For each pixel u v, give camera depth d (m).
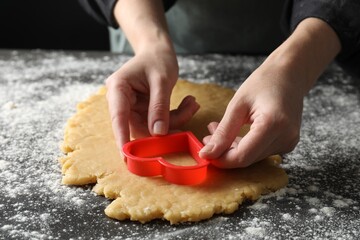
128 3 0.73
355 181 0.58
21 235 0.51
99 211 0.53
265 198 0.55
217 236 0.51
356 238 0.50
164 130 0.58
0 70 0.80
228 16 0.86
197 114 0.67
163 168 0.56
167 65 0.63
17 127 0.66
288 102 0.56
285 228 0.52
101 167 0.58
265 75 0.58
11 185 0.57
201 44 0.89
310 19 0.65
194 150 0.58
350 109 0.71
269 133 0.54
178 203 0.53
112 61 0.83
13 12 1.18
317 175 0.59
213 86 0.74
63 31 1.22
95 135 0.63
